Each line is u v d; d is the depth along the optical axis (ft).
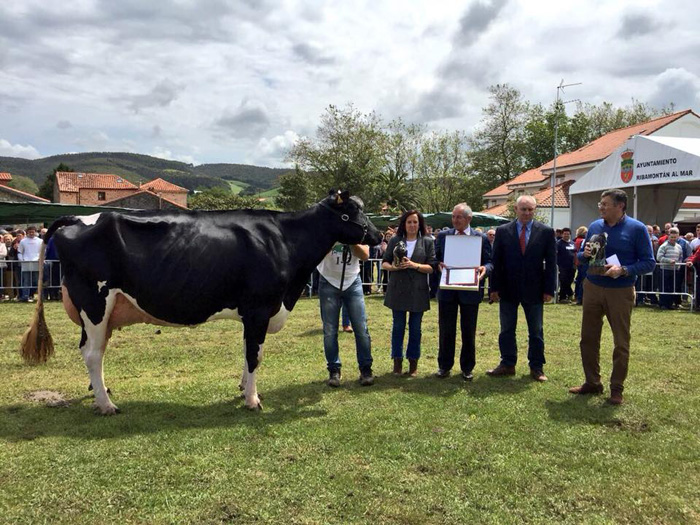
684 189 74.43
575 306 42.32
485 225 63.00
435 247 20.79
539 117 192.13
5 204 57.47
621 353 17.33
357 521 10.27
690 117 105.29
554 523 10.29
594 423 15.66
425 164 166.40
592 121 189.37
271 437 14.29
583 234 45.44
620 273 16.78
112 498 10.96
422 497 11.17
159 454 13.06
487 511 10.70
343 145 170.09
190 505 10.75
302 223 17.62
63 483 11.54
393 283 20.56
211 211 16.79
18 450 13.17
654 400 17.62
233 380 19.84
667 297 41.27
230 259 16.01
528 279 20.01
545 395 18.30
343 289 19.40
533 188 148.56
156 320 16.39
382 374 21.09
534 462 12.91
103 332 15.89
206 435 14.29
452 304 20.27
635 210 56.59
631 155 57.00
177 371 21.24
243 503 10.83
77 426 14.90
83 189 233.76
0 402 16.98
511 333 20.77
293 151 172.65
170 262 15.56
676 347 26.04
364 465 12.66
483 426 15.24
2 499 10.85
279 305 16.90
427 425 15.26
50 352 16.65
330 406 16.96
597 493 11.46
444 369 20.62
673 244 41.32
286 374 20.92
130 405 16.84
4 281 43.96
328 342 19.44
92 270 15.35
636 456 13.39
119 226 15.48
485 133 191.62
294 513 10.52
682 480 12.12
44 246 16.28
